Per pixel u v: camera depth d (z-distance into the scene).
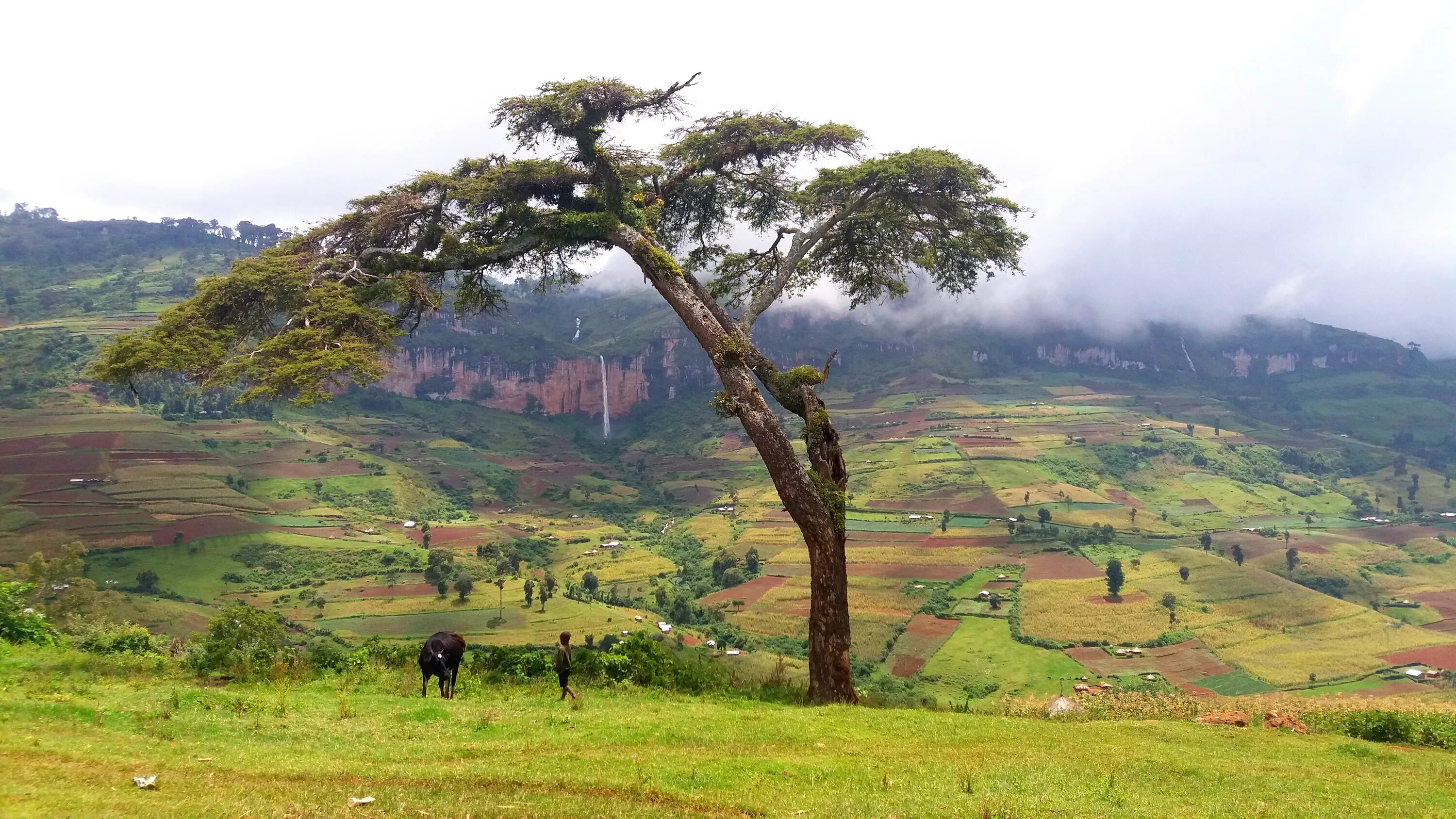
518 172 22.67
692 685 18.58
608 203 23.12
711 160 24.52
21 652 17.14
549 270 24.92
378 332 20.06
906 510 181.62
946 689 81.25
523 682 17.75
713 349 20.89
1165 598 110.56
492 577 114.81
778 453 19.42
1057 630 100.50
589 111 22.28
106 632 24.80
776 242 25.38
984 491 193.12
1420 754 13.53
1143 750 12.57
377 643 20.05
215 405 190.62
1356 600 123.75
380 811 7.24
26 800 6.55
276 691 14.81
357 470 180.75
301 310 19.81
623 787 8.68
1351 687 83.38
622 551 151.75
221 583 102.94
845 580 19.19
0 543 105.75
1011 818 7.96
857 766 10.37
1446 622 112.12
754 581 128.62
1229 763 11.88
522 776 8.95
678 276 22.19
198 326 19.39
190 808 6.84
